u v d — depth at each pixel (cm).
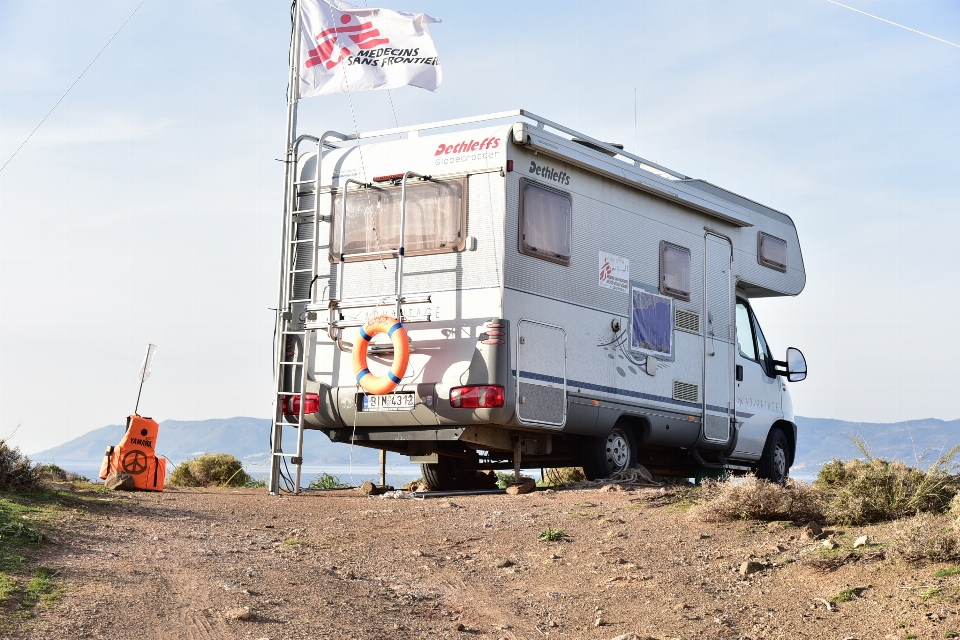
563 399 1128
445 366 1080
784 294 1553
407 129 1141
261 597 601
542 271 1115
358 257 1135
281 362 1167
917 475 799
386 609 601
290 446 1188
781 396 1527
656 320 1280
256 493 1156
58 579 600
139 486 1070
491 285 1066
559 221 1141
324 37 1202
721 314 1404
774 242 1516
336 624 561
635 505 931
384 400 1109
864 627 552
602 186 1210
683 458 1432
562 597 641
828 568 654
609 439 1233
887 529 737
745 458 1444
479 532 832
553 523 859
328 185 1170
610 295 1209
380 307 1116
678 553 732
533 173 1111
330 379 1147
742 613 595
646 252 1273
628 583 662
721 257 1411
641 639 548
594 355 1179
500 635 568
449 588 661
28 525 731
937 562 634
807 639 545
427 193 1110
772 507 817
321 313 1151
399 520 897
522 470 1417
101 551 688
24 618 522
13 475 896
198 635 525
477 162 1088
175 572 646
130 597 578
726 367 1405
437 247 1096
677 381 1311
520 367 1075
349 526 869
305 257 1176
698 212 1368
